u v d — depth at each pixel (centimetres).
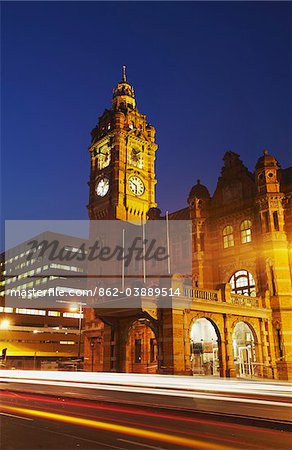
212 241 4600
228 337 3378
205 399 1948
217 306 3356
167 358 3006
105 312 3294
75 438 1135
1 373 4156
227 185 4625
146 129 6631
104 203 5931
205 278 4466
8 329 8388
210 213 4703
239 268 4259
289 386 2194
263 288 3978
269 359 3616
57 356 8769
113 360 3431
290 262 3872
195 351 3916
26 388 2666
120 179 5875
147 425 1334
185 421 1414
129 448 1021
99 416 1512
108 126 6419
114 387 2520
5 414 1555
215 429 1274
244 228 4356
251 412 1507
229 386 2264
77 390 2491
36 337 8688
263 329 3684
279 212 3975
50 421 1402
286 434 1205
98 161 6369
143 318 3316
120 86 6950
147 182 6238
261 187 4100
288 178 4172
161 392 2198
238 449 1022
